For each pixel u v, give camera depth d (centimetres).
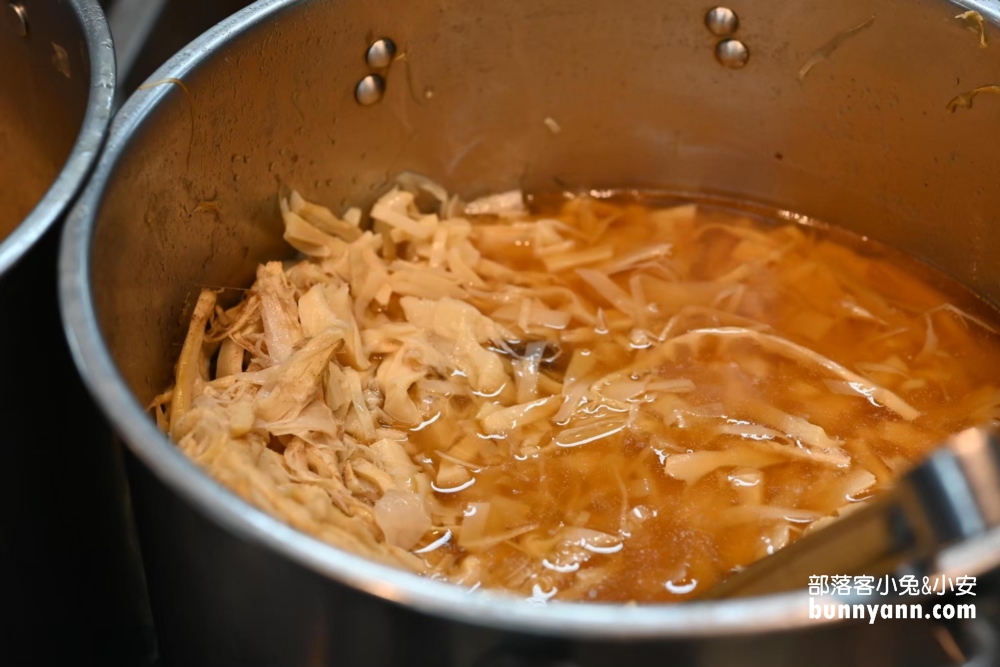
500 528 61
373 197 71
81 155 58
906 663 52
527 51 70
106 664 66
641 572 60
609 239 73
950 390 67
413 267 70
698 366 67
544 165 74
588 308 70
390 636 52
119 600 66
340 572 50
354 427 63
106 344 54
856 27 68
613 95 73
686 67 71
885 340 69
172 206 62
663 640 47
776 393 66
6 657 60
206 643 58
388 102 69
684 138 74
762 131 73
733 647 49
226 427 59
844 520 54
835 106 71
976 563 49
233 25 63
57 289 56
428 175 72
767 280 71
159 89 61
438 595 49
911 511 51
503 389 66
